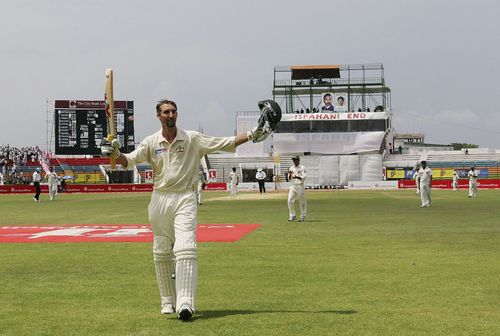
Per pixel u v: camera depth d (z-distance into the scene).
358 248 12.26
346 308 6.78
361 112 74.06
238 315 6.46
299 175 20.02
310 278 8.78
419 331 5.77
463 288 7.91
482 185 62.16
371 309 6.72
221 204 32.53
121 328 5.97
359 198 38.91
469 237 14.20
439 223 18.44
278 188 64.81
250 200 37.69
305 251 11.85
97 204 34.78
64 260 10.89
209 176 67.81
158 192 6.58
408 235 14.79
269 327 5.93
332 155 72.69
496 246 12.42
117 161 6.57
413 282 8.38
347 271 9.38
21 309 6.88
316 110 77.38
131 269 9.80
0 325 6.14
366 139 73.44
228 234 15.41
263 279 8.73
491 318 6.28
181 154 6.52
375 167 69.31
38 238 14.93
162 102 6.55
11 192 60.94
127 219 21.88
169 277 6.65
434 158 76.56
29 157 72.75
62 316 6.52
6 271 9.63
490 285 8.11
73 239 14.63
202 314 6.54
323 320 6.21
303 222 19.34
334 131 74.38
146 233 16.09
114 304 7.12
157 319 6.34
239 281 8.57
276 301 7.20
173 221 6.52
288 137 74.69
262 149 77.38
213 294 7.65
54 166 72.19
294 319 6.26
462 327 5.92
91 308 6.91
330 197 40.97
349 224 18.34
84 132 67.94
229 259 10.79
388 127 77.06
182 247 6.28
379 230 16.22
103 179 71.38
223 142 6.68
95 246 13.13
